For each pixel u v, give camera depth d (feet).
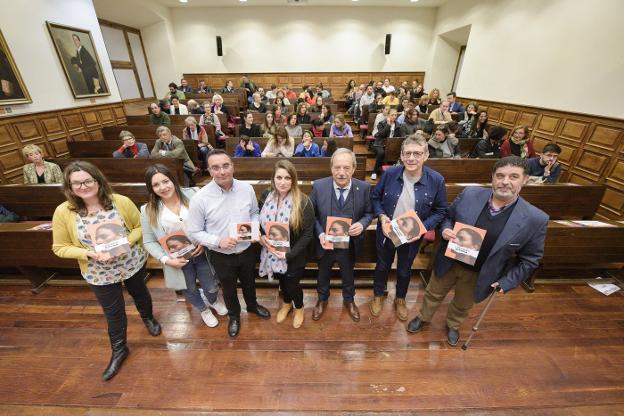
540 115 14.56
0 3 11.12
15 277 7.60
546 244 6.63
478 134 15.05
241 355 5.45
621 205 10.41
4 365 5.30
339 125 13.69
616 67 10.71
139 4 23.40
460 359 5.39
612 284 7.25
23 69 12.04
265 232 4.89
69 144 13.14
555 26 13.61
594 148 11.55
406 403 4.66
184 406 4.61
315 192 5.21
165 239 4.71
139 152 11.39
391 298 6.88
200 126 13.93
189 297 5.70
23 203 8.44
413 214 4.91
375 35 29.84
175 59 29.63
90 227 4.32
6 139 11.34
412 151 4.50
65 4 14.33
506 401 4.70
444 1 25.99
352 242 5.46
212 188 4.46
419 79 31.50
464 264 4.78
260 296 6.95
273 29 29.60
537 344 5.68
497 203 4.26
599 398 4.76
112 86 17.87
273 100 24.43
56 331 6.00
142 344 5.66
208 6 28.25
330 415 4.49
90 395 4.78
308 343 5.69
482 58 19.93
